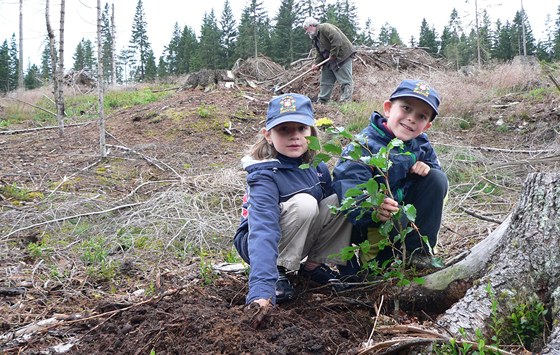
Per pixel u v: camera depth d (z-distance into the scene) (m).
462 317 2.23
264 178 2.54
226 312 2.21
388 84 11.44
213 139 7.94
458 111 8.83
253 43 40.38
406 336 2.20
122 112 9.90
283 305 2.55
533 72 11.70
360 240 2.75
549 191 2.26
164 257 3.91
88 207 5.07
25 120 11.59
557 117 8.08
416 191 2.65
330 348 2.07
